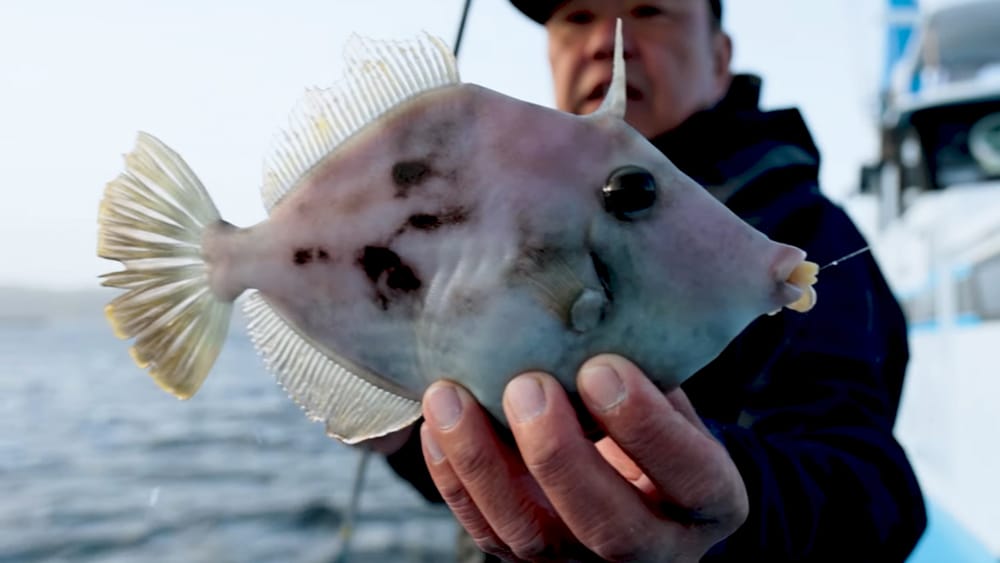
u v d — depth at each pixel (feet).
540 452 1.00
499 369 1.09
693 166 1.65
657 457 1.01
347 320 1.19
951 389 3.98
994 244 3.79
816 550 1.24
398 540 5.38
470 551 2.08
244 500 6.77
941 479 3.95
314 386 1.25
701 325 1.12
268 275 1.22
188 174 1.27
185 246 1.26
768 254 1.13
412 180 1.17
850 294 1.50
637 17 1.85
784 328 1.47
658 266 1.11
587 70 1.91
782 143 1.67
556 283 1.09
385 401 1.22
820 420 1.37
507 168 1.13
